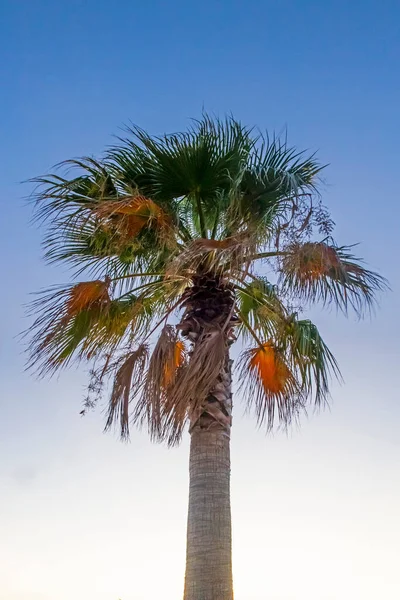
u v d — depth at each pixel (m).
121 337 9.98
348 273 9.53
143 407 8.61
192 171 9.46
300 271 8.83
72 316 9.55
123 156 9.57
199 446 8.79
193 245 8.72
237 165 9.48
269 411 10.13
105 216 9.12
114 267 10.27
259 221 9.08
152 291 10.20
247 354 10.42
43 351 9.59
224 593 8.12
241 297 10.82
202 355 8.76
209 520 8.43
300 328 9.89
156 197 9.70
